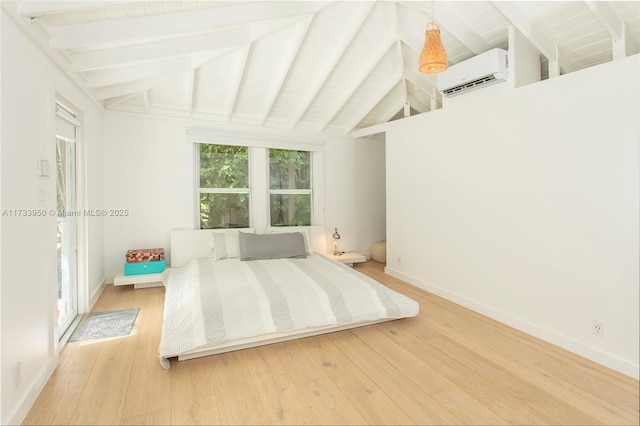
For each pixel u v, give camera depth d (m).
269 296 2.68
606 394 1.92
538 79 2.95
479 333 2.75
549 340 2.56
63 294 2.82
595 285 2.27
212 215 4.63
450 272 3.54
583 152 2.32
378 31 3.30
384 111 4.94
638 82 2.04
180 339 2.24
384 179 5.84
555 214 2.51
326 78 3.78
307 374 2.15
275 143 4.88
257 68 3.64
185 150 4.39
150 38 2.72
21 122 1.78
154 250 4.05
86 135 3.18
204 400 1.88
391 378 2.10
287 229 4.81
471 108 3.22
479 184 3.16
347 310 2.74
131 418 1.72
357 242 5.64
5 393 1.55
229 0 2.46
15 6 1.70
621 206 2.13
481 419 1.72
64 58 2.44
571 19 2.51
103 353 2.40
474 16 2.84
